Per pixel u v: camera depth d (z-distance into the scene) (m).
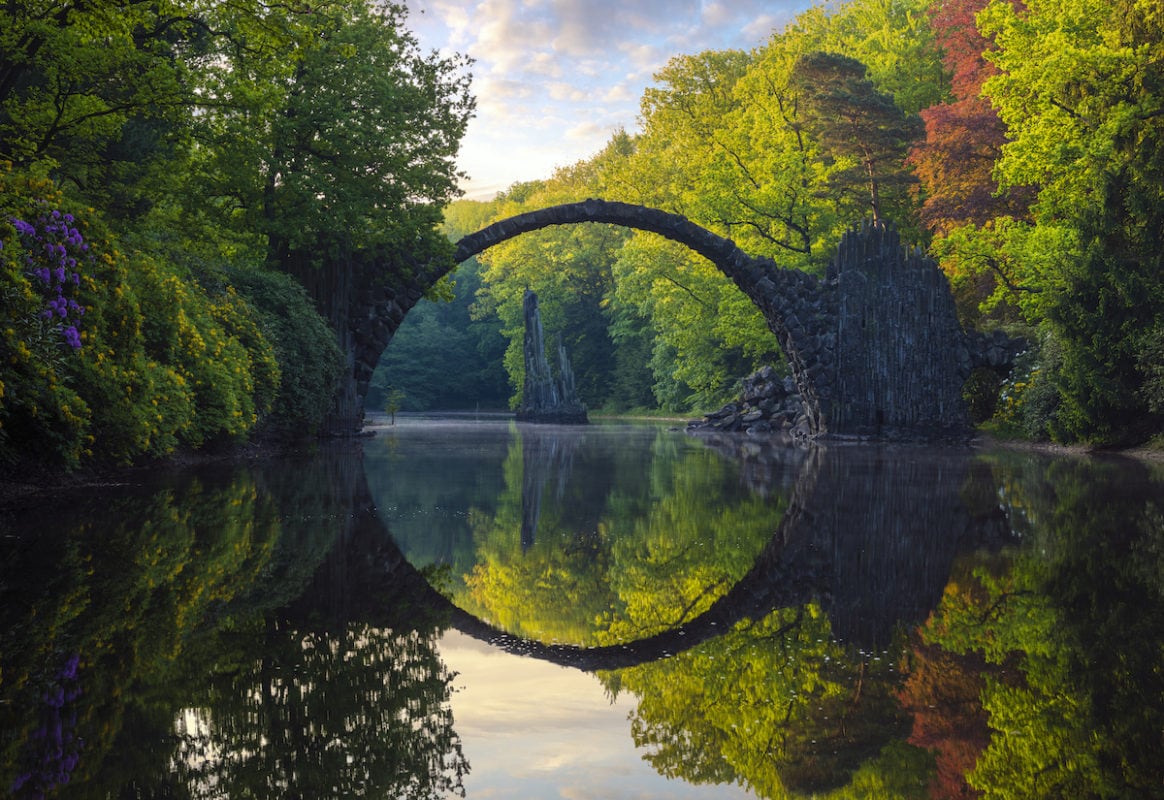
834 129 34.97
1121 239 22.64
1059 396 26.00
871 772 3.00
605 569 7.41
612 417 62.00
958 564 7.35
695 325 45.91
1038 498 12.21
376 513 10.48
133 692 3.78
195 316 16.08
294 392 20.98
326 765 3.01
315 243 24.94
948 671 4.32
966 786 2.86
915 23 49.22
